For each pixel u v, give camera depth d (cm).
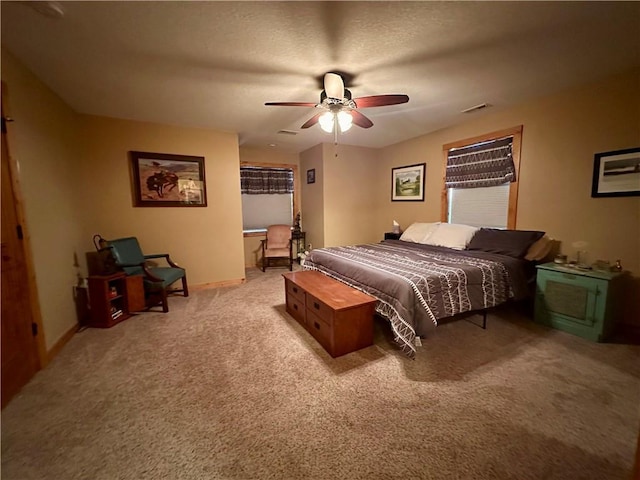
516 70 233
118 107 302
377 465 124
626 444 133
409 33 181
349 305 212
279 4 152
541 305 263
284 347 230
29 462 127
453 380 183
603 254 257
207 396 171
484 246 313
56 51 194
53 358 216
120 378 190
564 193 280
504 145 328
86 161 321
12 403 166
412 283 208
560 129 279
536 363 201
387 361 207
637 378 182
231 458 128
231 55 203
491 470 121
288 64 217
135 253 327
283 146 520
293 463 126
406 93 277
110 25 167
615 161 245
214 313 306
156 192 364
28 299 194
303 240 580
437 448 132
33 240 207
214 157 398
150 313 306
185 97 277
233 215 419
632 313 241
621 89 239
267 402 165
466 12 161
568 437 138
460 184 384
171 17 161
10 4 146
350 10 158
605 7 158
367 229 546
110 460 128
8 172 183
